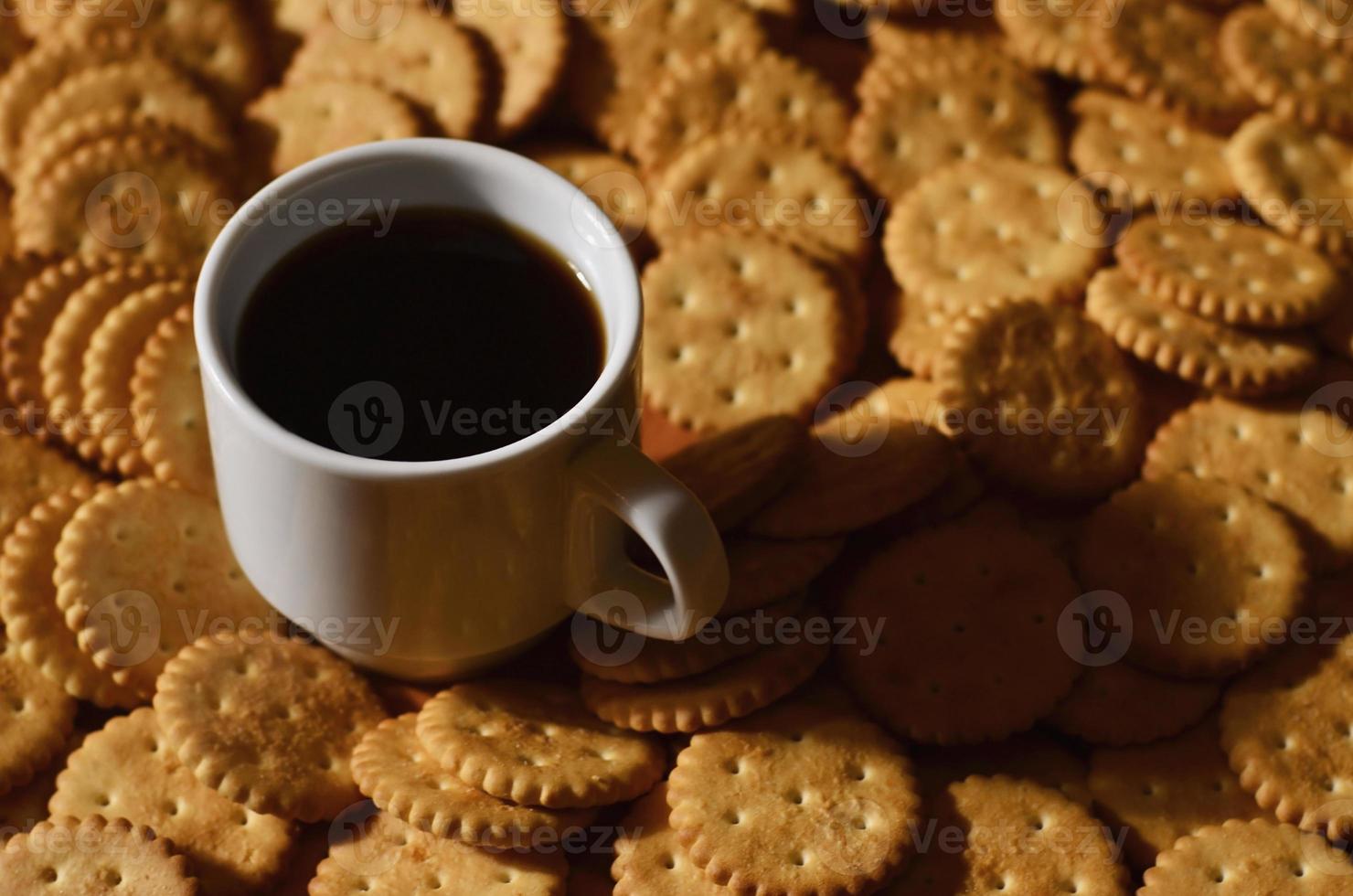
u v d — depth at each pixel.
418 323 0.78
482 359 0.78
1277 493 0.83
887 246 0.86
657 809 0.78
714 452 0.80
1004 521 0.82
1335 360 0.85
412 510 0.75
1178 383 0.84
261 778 0.78
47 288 0.84
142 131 0.86
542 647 0.81
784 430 0.81
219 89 0.88
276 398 0.77
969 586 0.81
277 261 0.78
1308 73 0.88
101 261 0.85
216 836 0.78
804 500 0.80
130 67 0.87
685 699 0.78
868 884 0.77
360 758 0.78
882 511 0.80
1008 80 0.88
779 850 0.77
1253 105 0.88
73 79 0.87
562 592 0.78
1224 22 0.89
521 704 0.79
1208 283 0.84
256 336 0.77
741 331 0.84
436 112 0.87
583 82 0.88
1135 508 0.82
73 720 0.80
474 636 0.78
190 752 0.78
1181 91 0.87
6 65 0.88
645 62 0.88
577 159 0.87
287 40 0.89
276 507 0.76
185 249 0.85
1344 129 0.87
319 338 0.78
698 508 0.75
